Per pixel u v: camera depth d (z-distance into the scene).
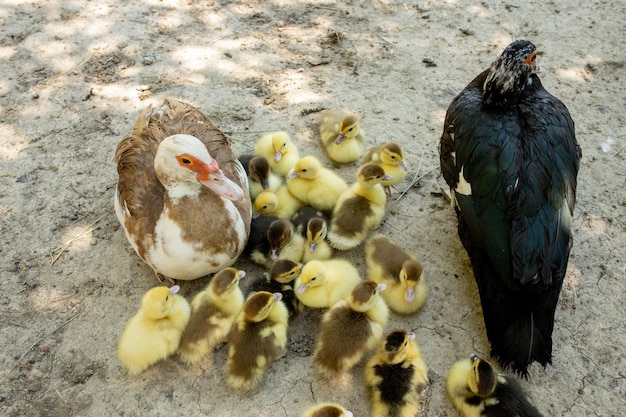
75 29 2.08
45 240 1.58
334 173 1.69
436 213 1.65
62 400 1.36
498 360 1.38
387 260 1.49
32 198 1.65
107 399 1.36
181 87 1.92
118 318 1.47
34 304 1.48
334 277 1.46
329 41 2.09
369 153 1.71
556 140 1.39
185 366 1.40
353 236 1.55
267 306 1.36
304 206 1.66
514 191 1.35
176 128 1.54
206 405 1.36
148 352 1.36
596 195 1.68
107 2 2.19
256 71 1.98
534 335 1.34
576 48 2.06
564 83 1.95
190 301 1.50
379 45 2.07
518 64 1.41
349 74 1.98
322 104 1.89
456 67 2.01
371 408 1.35
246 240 1.49
